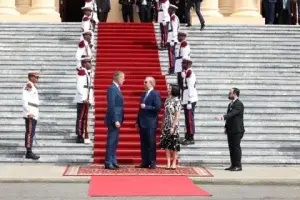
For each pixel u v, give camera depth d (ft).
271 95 90.17
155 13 136.36
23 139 77.71
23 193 55.26
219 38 112.06
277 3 140.97
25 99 72.79
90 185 59.06
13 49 105.19
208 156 75.15
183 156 74.95
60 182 62.59
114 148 69.67
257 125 82.07
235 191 57.98
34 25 116.78
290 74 99.35
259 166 74.08
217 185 62.23
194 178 63.26
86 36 85.81
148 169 69.72
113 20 155.43
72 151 75.00
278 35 114.01
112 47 107.76
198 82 93.76
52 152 74.95
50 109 84.28
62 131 79.56
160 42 108.99
